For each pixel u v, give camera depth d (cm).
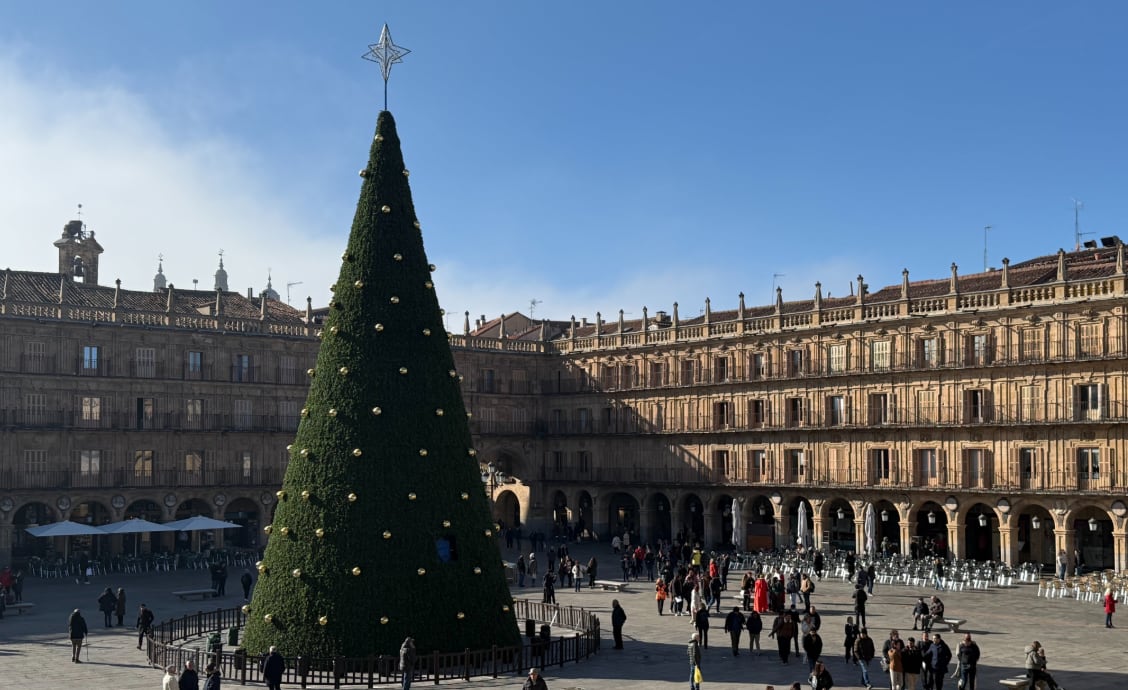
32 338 9094
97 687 4000
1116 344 7806
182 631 5275
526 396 11994
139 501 9788
